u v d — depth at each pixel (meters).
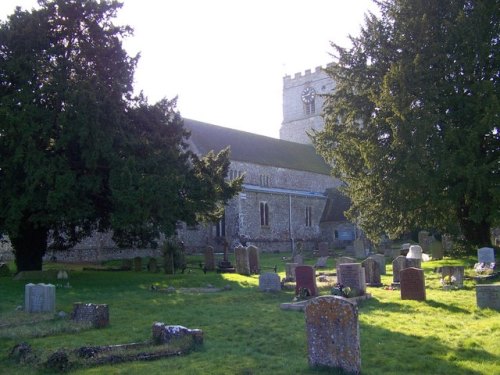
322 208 52.22
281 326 10.35
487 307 11.58
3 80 19.12
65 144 18.20
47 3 20.39
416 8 24.16
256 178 46.19
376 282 17.33
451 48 23.28
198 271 24.92
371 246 37.34
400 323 10.33
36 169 17.62
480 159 22.25
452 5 23.91
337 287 13.58
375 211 25.66
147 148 20.52
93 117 18.28
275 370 7.07
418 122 21.58
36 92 18.56
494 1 23.06
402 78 22.55
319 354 7.04
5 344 9.17
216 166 23.59
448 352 7.80
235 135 48.53
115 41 21.06
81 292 16.42
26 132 17.55
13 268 27.44
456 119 23.02
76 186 18.08
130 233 22.81
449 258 25.34
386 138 24.58
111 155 18.70
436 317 10.91
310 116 66.38
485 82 21.45
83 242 33.94
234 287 18.16
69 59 19.98
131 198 17.62
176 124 22.94
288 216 47.31
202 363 7.53
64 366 7.34
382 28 25.69
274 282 16.52
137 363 7.59
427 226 25.64
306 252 41.00
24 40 19.12
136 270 25.58
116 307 13.55
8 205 18.16
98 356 7.71
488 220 21.86
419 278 13.46
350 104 26.17
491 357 7.43
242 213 41.94
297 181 51.41
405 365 7.17
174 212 19.61
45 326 10.45
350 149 25.56
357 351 6.73
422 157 21.61
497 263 20.44
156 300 14.82
